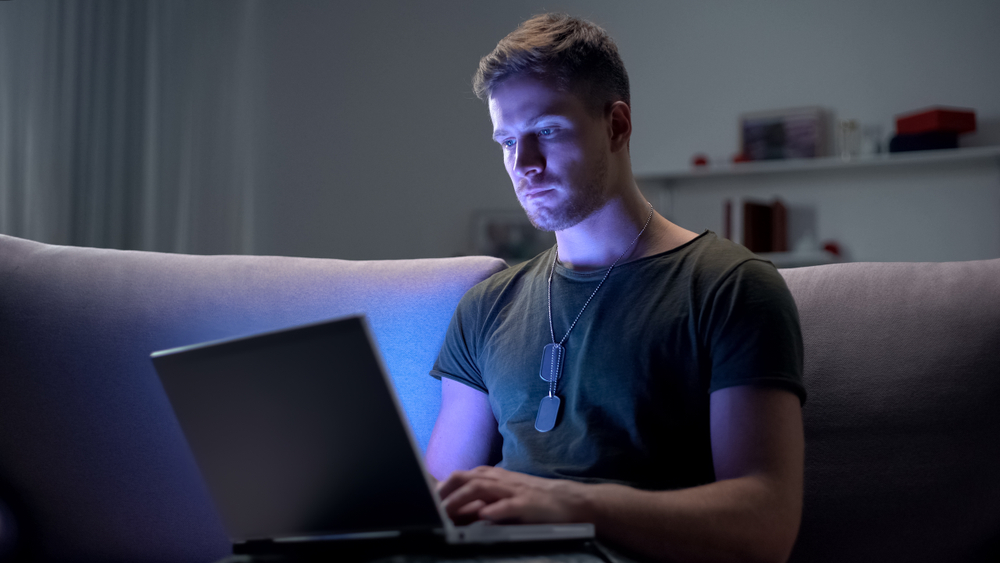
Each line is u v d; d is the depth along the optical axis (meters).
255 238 4.34
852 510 1.08
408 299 1.37
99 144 3.92
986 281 1.12
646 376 1.03
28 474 1.24
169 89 4.09
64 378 1.27
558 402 1.09
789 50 3.91
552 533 0.78
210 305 1.32
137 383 1.27
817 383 1.14
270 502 0.77
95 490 1.23
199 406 0.79
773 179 3.94
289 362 0.73
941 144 3.53
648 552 0.84
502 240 4.18
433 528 0.71
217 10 4.29
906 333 1.12
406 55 4.37
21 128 3.75
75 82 3.86
